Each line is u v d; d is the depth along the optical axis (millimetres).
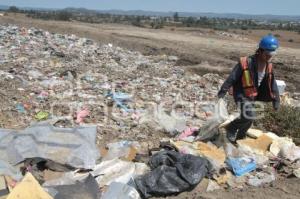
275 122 9008
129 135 8383
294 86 17422
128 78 14539
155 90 12773
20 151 6559
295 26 91250
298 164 7496
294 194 6543
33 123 8008
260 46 7395
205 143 7754
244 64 7508
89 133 7172
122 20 81312
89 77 13898
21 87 11797
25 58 16578
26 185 5277
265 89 7680
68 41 23703
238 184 6746
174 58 22250
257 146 7891
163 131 8711
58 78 13383
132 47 26750
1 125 8461
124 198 5758
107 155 7117
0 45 19469
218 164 6934
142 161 7023
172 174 6371
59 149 6637
